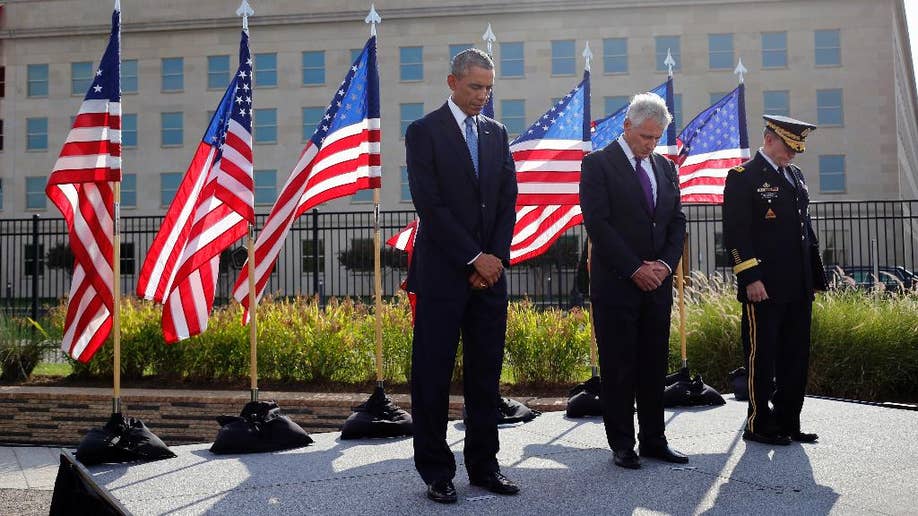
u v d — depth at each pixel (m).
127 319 10.68
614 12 40.00
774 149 5.36
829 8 38.94
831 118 38.84
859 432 5.61
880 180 38.34
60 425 9.32
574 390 6.95
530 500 3.95
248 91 6.69
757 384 5.34
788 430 5.37
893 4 39.47
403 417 6.28
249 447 5.65
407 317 10.24
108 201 6.35
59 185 6.14
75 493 4.00
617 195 4.92
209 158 7.17
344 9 41.38
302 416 8.81
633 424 4.83
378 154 7.08
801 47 39.03
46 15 43.34
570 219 8.05
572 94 7.98
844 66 38.81
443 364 4.14
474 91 4.28
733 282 11.55
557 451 5.17
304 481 4.50
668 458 4.79
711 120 9.55
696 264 35.25
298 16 41.47
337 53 41.50
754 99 39.12
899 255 36.81
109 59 6.21
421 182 4.21
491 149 4.38
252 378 6.13
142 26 42.34
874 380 9.55
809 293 5.32
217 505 4.02
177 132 42.38
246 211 6.47
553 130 7.91
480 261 4.07
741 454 4.96
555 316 10.20
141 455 5.50
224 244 7.00
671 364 10.33
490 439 4.23
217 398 9.00
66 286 39.25
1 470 7.87
